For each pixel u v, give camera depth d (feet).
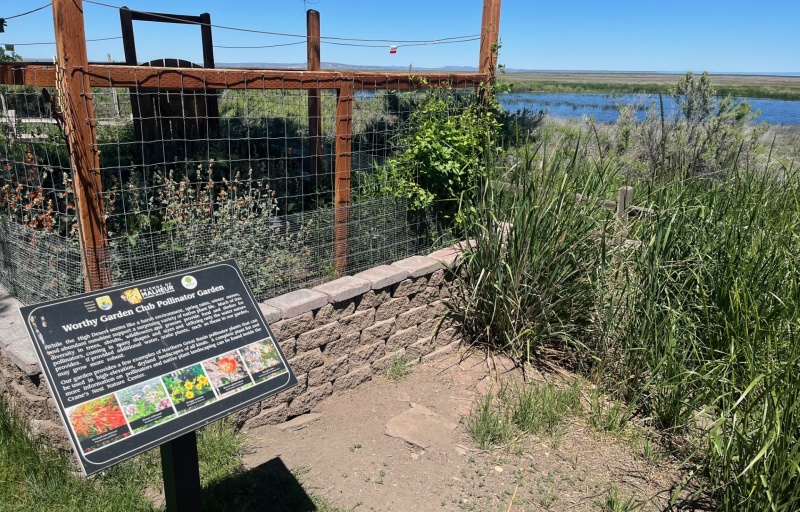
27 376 10.22
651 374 13.02
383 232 19.26
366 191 20.59
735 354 11.40
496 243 15.39
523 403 12.99
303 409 13.05
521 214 15.01
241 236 16.51
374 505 10.18
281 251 17.03
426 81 18.97
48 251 13.55
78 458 6.63
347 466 11.22
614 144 33.81
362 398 13.80
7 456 10.17
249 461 11.19
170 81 13.70
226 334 8.39
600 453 11.93
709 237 14.37
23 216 16.63
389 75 18.12
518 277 14.98
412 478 10.96
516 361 15.49
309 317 12.57
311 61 26.30
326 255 18.39
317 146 23.02
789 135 39.70
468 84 20.36
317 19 25.89
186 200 17.42
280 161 24.21
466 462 11.50
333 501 10.23
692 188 17.63
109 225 16.42
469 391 14.24
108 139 24.59
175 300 8.23
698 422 12.42
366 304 13.83
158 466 10.60
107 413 7.01
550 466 11.49
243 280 8.98
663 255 14.14
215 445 11.10
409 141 20.07
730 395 10.75
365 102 20.27
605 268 14.49
